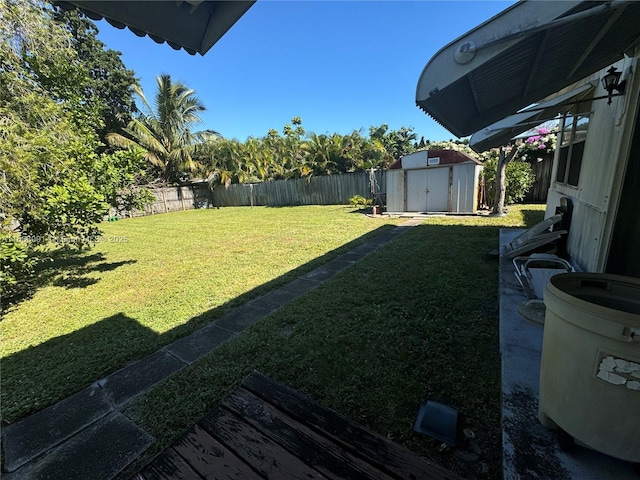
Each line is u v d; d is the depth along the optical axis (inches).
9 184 154.0
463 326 107.2
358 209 484.1
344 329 110.9
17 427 77.2
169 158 681.0
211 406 78.8
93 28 629.3
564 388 48.4
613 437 44.1
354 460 48.6
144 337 119.8
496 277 151.4
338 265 195.9
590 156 138.0
